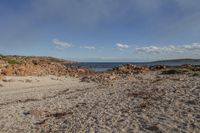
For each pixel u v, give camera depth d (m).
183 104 14.41
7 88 32.09
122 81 33.78
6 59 58.50
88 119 13.70
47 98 22.91
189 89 18.62
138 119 12.59
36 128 13.21
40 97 24.20
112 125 12.14
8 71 44.00
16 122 14.71
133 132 10.84
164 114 12.91
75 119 14.04
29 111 17.06
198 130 10.20
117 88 24.78
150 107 14.65
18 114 16.58
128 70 60.06
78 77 49.38
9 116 16.20
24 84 35.72
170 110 13.50
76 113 15.47
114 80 37.44
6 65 48.12
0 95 26.86
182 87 19.94
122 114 13.93
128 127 11.56
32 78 41.78
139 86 24.08
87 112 15.36
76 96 22.16
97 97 20.42
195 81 23.09
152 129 10.88
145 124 11.67
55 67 67.62
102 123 12.64
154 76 39.75
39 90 30.22
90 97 20.83
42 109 17.58
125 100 17.67
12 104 20.61
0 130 13.34
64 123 13.56
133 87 23.94
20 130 13.12
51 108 17.73
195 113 12.45
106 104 17.09
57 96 23.58
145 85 24.31
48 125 13.53
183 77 30.34
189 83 21.88
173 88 19.95
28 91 29.59
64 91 27.80
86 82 39.38
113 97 19.53
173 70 43.88
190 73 37.34
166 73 43.44
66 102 19.55
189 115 12.25
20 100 22.88
